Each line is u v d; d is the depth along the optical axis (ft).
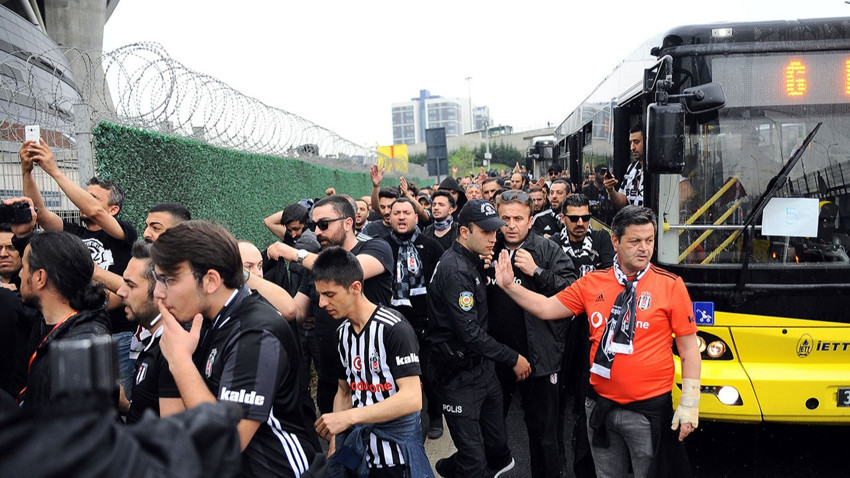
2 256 13.53
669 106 13.65
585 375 12.90
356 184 62.18
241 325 7.43
